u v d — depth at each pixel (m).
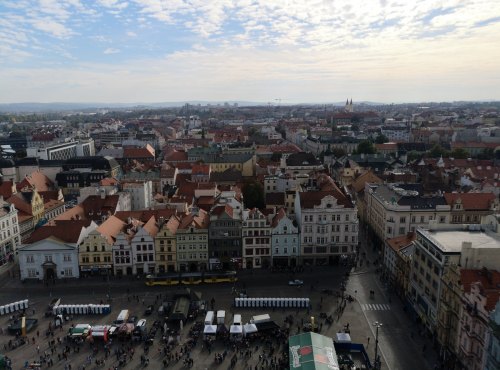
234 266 146.38
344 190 179.38
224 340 103.81
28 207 186.12
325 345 90.88
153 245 143.00
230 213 147.12
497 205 153.38
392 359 96.31
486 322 78.19
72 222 148.88
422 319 109.38
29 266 141.00
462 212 153.12
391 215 152.88
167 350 99.75
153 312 118.62
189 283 135.25
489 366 75.06
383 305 121.62
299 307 120.12
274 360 95.38
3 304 124.25
